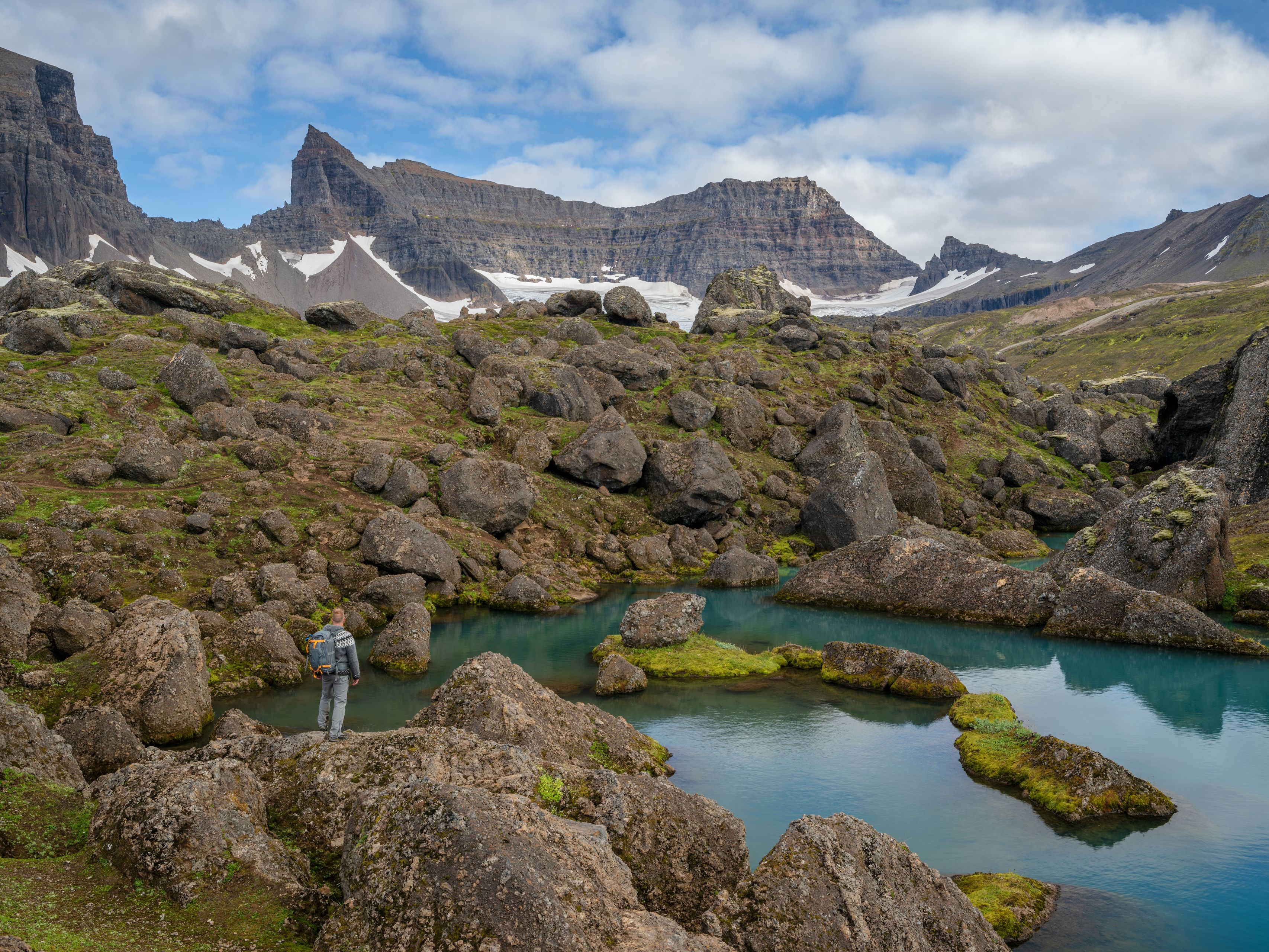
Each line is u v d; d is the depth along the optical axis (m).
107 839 10.85
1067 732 25.41
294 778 13.69
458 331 83.62
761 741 24.38
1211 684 30.89
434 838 9.16
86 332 63.00
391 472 49.03
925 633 40.06
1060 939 13.95
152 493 40.31
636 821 12.98
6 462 40.53
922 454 83.69
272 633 30.00
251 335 65.31
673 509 60.69
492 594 44.69
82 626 25.98
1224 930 14.30
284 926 9.59
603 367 81.81
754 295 130.62
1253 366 73.19
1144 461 94.00
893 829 18.47
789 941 11.18
